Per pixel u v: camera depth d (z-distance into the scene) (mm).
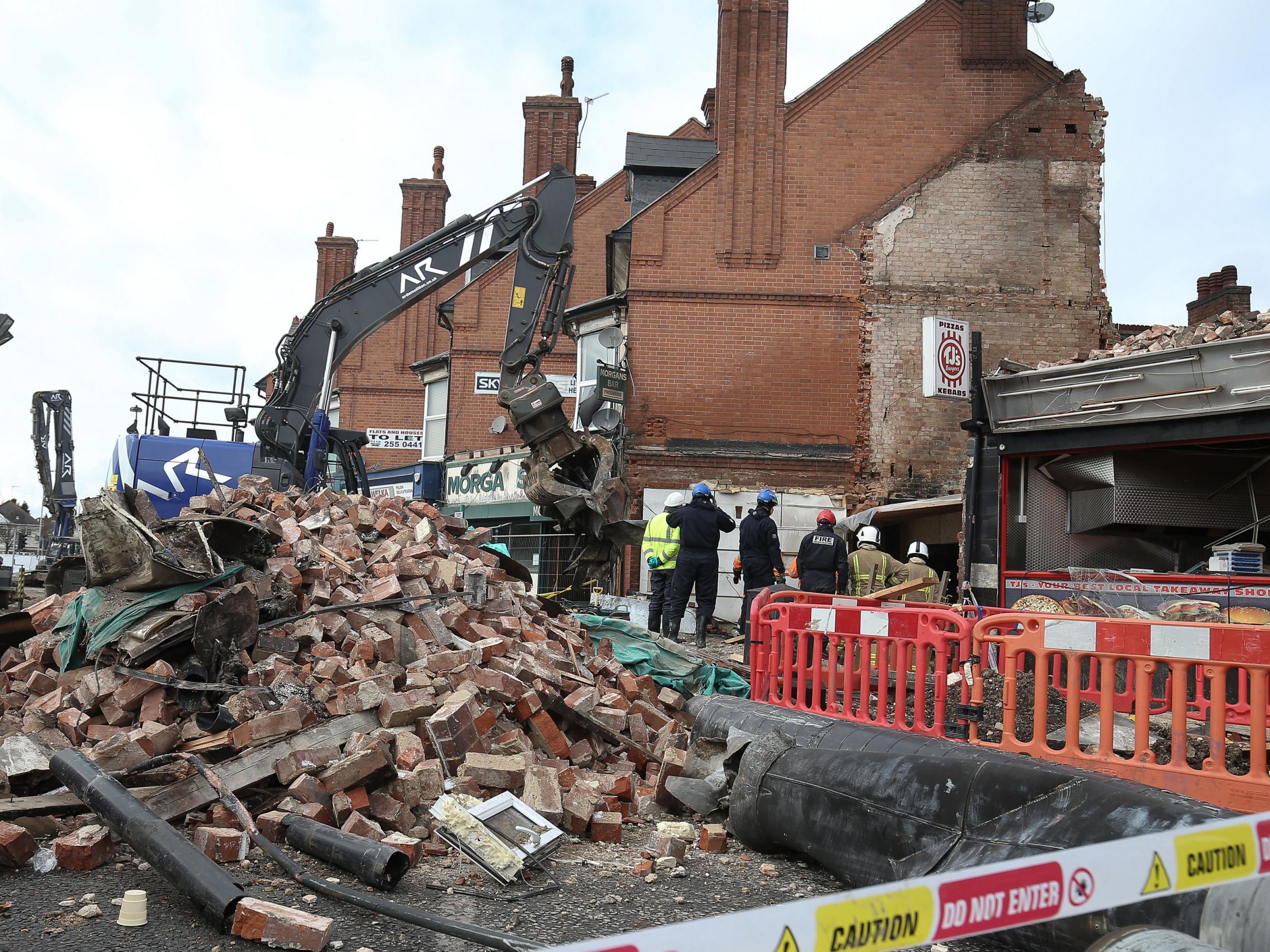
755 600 7957
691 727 7965
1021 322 17953
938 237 18188
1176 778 5129
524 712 6035
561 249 15375
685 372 18172
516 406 13219
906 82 18484
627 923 3904
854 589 11727
